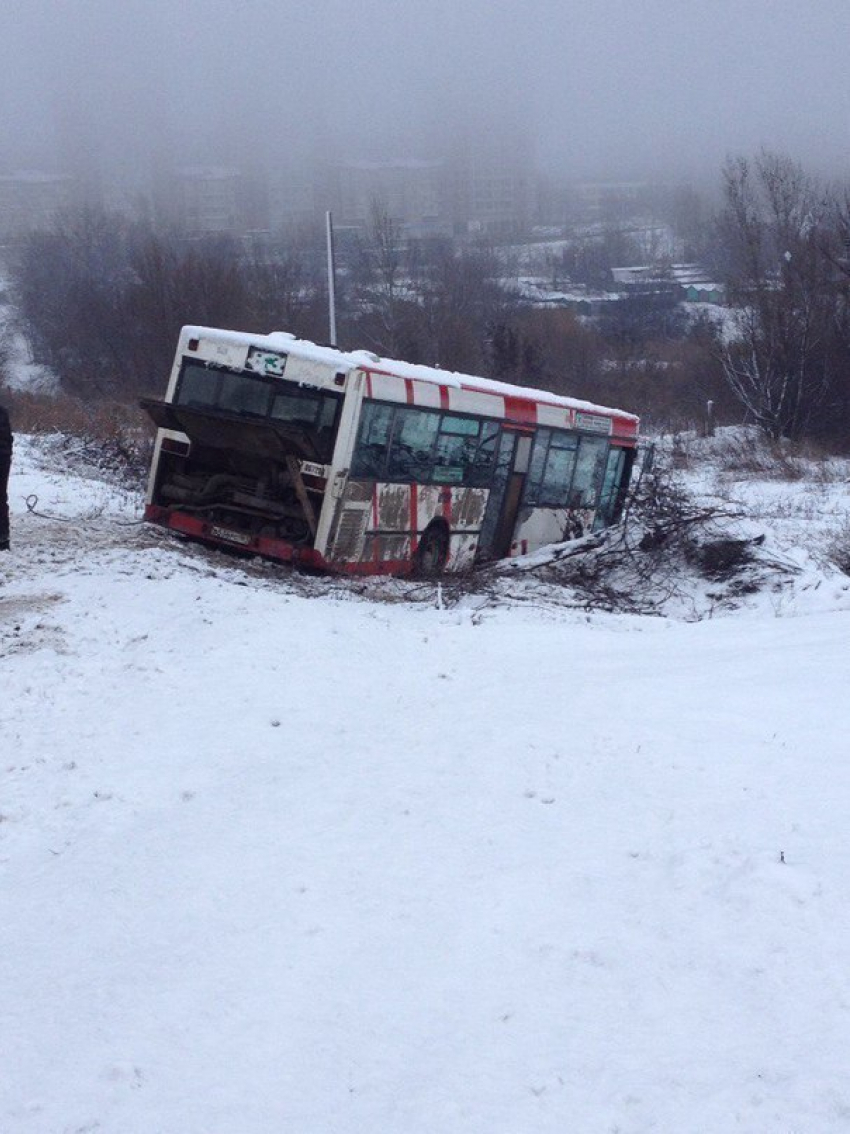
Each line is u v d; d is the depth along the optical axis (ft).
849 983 13.57
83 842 21.50
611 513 79.51
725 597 60.70
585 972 14.69
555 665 31.73
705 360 186.80
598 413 76.07
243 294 198.29
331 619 39.78
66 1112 13.34
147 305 191.72
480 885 17.33
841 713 23.32
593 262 420.77
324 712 28.30
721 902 15.70
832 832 17.21
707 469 134.92
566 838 18.57
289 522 56.08
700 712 24.27
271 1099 13.17
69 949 17.37
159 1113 13.14
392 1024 14.24
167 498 58.65
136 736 27.25
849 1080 12.01
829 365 157.99
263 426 52.70
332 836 20.02
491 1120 12.31
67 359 208.03
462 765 22.61
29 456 90.48
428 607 50.08
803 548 68.33
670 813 18.86
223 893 18.39
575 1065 12.99
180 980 15.92
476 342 206.80
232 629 37.55
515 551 69.46
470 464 63.57
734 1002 13.62
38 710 29.48
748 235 163.22
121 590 43.45
